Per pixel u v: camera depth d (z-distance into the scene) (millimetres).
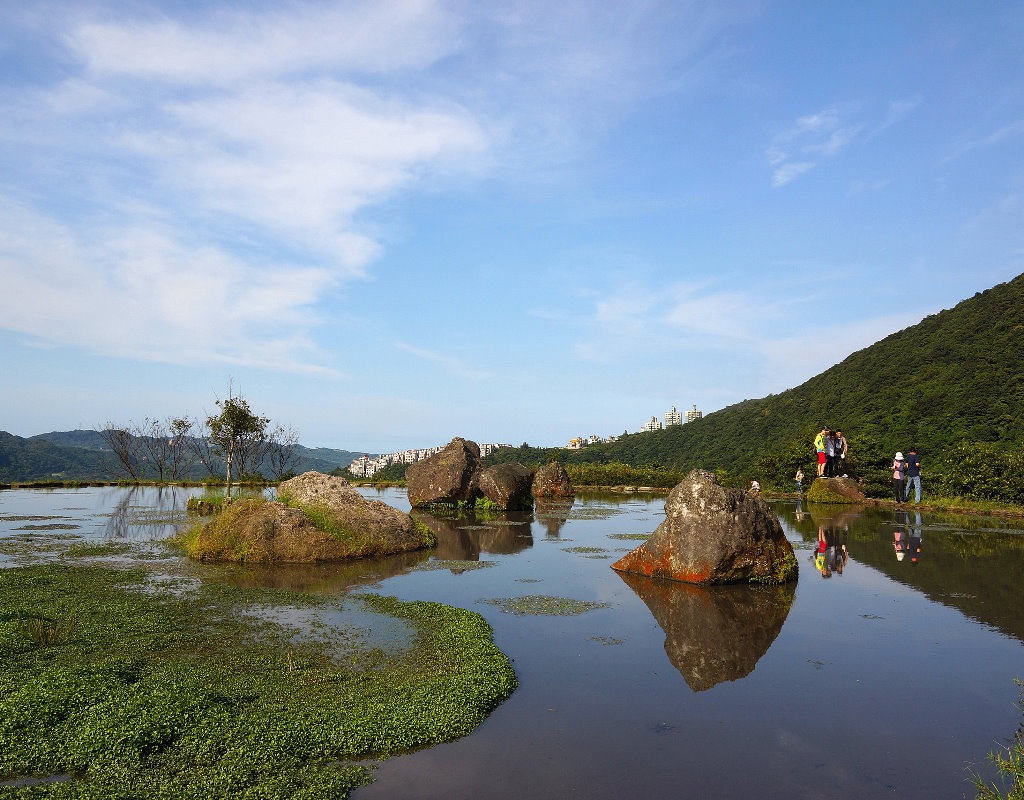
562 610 7824
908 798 3609
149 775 3750
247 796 3539
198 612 7461
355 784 3725
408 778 3807
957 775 3875
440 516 19422
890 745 4266
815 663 5879
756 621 7312
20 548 12156
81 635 6371
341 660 5797
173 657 5836
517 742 4297
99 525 15984
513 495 21250
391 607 7781
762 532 9531
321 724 4371
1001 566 10562
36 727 4250
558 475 26797
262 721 4371
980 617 7449
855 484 22422
